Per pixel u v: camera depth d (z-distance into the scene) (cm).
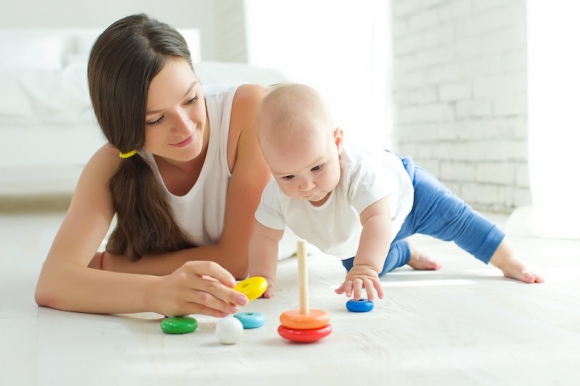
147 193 133
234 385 76
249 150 137
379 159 131
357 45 338
